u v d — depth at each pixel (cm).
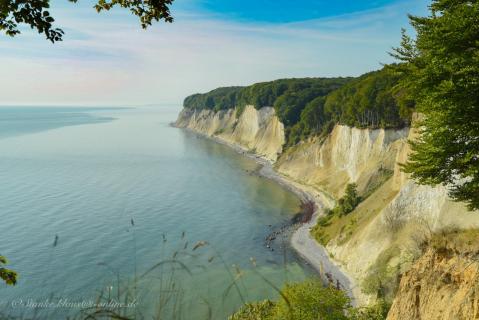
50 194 10506
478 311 1380
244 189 11988
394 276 4494
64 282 4831
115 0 893
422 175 1698
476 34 1446
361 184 9438
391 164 9375
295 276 5981
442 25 1472
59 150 19900
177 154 18825
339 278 5975
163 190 11462
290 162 14275
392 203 5894
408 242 5219
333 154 12175
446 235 1969
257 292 5200
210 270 5616
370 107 10106
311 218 9231
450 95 1453
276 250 7200
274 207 10138
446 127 1518
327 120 14438
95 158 17288
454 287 1677
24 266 5825
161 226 8200
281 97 17388
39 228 7681
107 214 8806
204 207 9869
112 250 6625
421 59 1636
